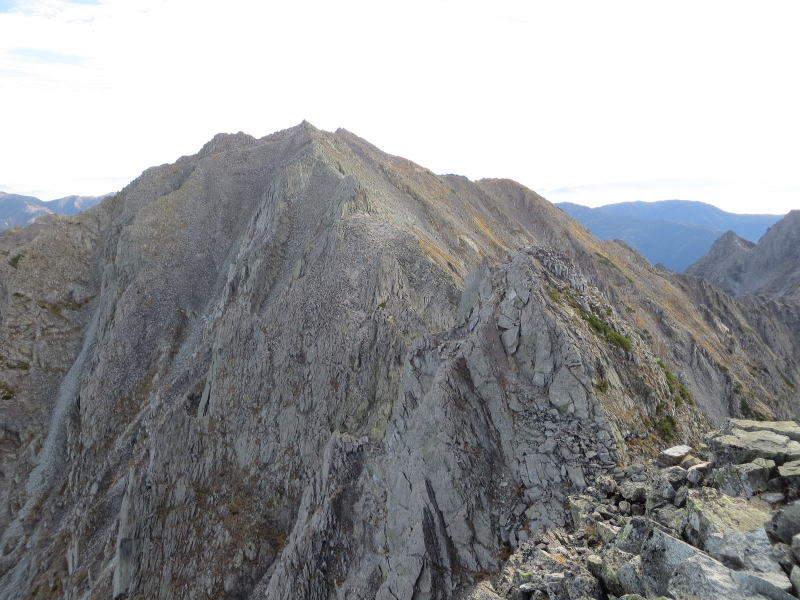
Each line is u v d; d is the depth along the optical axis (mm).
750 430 15836
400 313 53500
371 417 46875
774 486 13211
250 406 55062
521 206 137000
